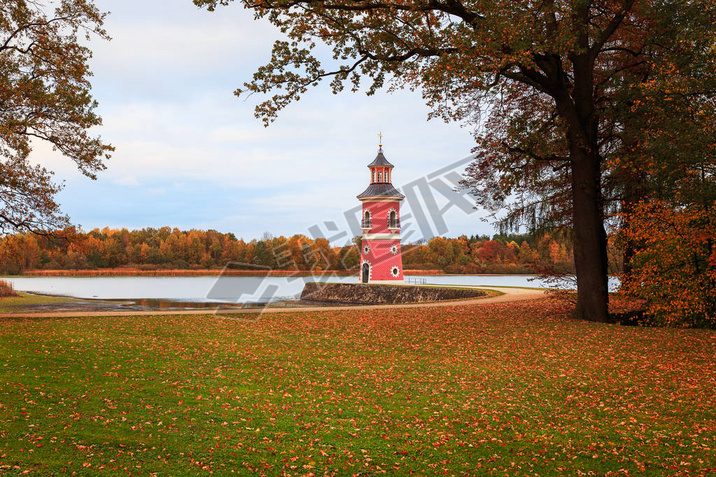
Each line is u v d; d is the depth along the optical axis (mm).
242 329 17766
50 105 20094
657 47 19219
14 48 20484
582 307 19891
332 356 13492
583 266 19750
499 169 19656
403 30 18719
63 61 21219
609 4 19875
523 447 7613
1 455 6371
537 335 16422
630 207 19453
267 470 6520
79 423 7656
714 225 17406
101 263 118375
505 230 22375
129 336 15336
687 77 16734
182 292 61594
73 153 20953
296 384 10625
